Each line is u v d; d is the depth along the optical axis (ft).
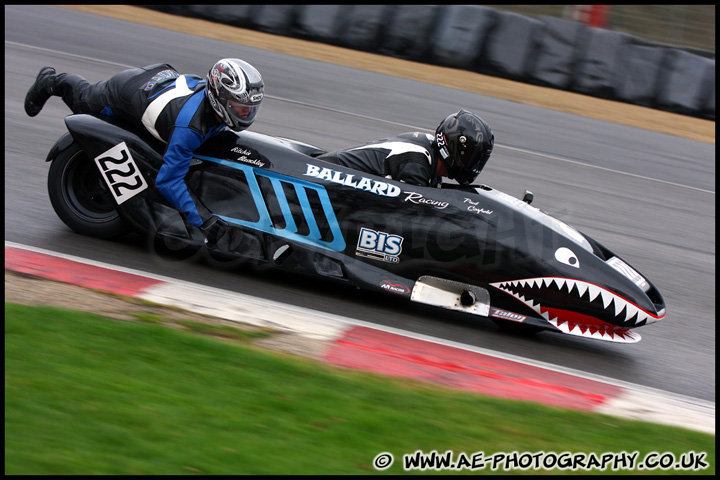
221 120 55.93
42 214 63.72
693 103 170.40
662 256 82.64
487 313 55.98
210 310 50.16
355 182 57.26
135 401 36.04
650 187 113.60
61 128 91.15
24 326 42.04
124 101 58.34
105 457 31.17
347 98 137.59
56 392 35.60
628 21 205.05
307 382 41.37
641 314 55.26
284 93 133.59
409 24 180.75
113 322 44.80
